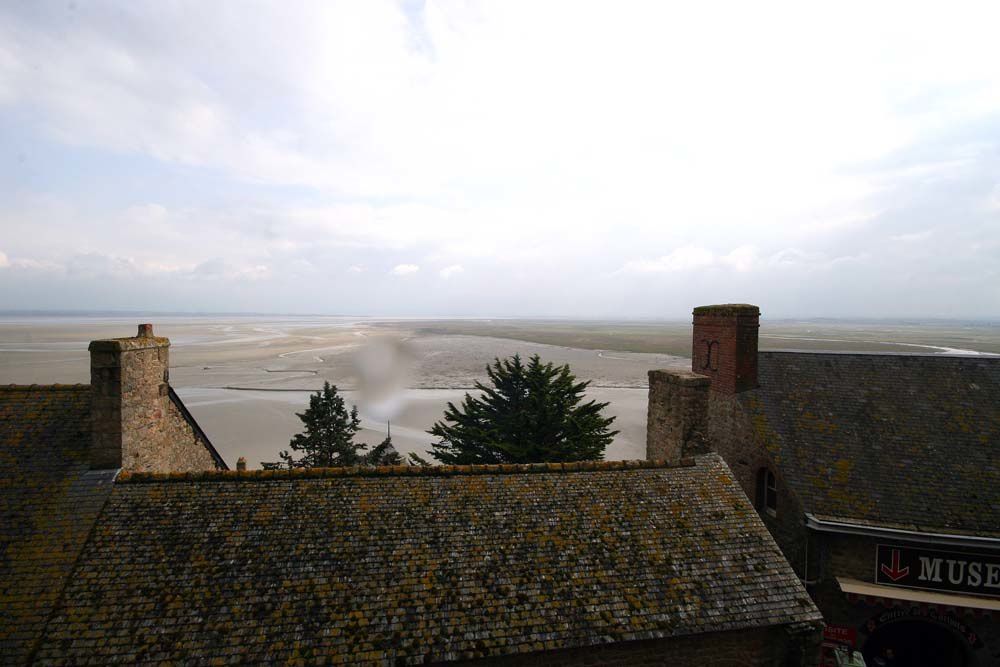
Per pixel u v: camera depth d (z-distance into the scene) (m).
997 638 13.21
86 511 9.52
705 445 13.10
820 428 15.78
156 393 11.95
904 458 14.79
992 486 13.88
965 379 16.72
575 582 9.20
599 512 10.50
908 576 13.38
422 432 44.31
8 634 7.82
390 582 8.80
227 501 9.82
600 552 9.74
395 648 7.97
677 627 8.78
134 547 8.98
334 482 10.38
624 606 8.95
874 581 13.59
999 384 16.42
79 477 10.09
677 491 11.21
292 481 10.31
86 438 10.87
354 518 9.74
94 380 10.30
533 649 8.20
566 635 8.45
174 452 12.88
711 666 9.08
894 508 13.68
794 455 15.12
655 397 14.79
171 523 9.38
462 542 9.58
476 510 10.20
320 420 27.62
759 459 15.81
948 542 13.02
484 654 8.05
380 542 9.38
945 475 14.26
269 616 8.18
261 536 9.27
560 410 22.00
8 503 9.59
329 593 8.55
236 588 8.49
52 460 10.38
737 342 17.14
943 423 15.56
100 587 8.41
